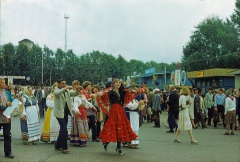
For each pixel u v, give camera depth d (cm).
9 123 849
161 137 1313
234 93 1681
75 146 1053
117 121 905
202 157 891
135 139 963
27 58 6538
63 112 941
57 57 7162
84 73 7394
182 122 1169
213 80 3444
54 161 811
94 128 1166
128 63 10538
